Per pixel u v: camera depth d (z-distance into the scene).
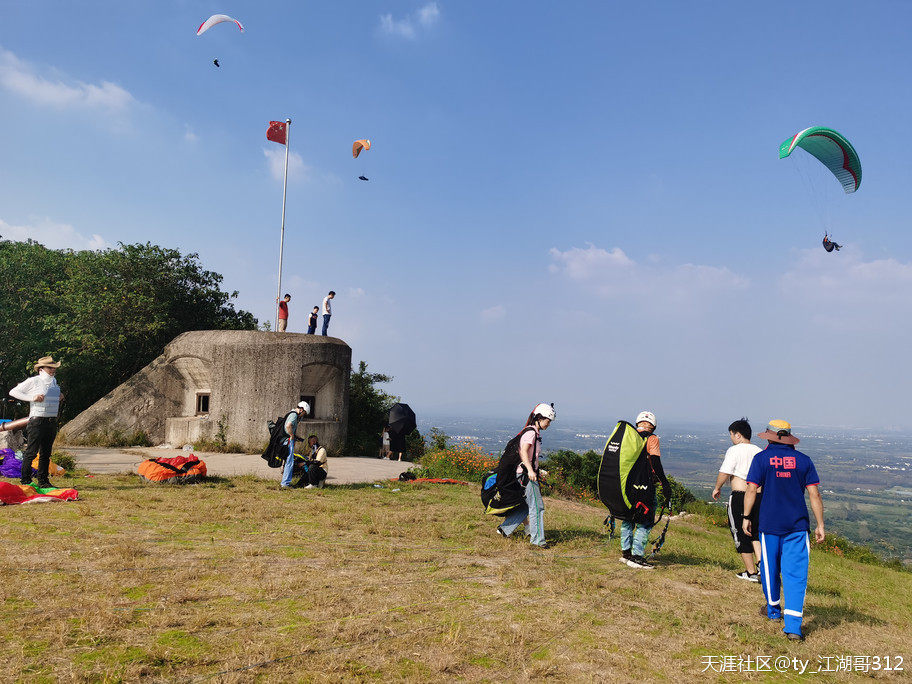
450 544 6.87
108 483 9.95
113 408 17.28
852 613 5.52
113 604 4.17
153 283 21.47
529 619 4.42
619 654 3.89
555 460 21.02
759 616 4.91
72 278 20.77
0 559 5.09
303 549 6.14
